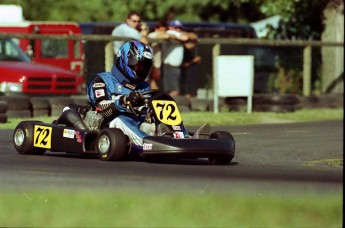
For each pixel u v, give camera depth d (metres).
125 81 41.41
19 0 115.94
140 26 70.38
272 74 79.44
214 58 73.94
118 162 39.56
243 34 92.38
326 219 27.03
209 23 92.00
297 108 76.81
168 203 28.78
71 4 119.38
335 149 49.22
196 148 38.41
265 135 56.41
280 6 89.44
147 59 41.06
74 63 83.75
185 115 67.88
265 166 41.19
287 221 26.77
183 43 72.44
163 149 38.22
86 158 41.34
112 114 40.88
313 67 83.06
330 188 33.03
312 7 91.19
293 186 33.56
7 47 74.38
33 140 42.59
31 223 26.55
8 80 72.06
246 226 26.27
